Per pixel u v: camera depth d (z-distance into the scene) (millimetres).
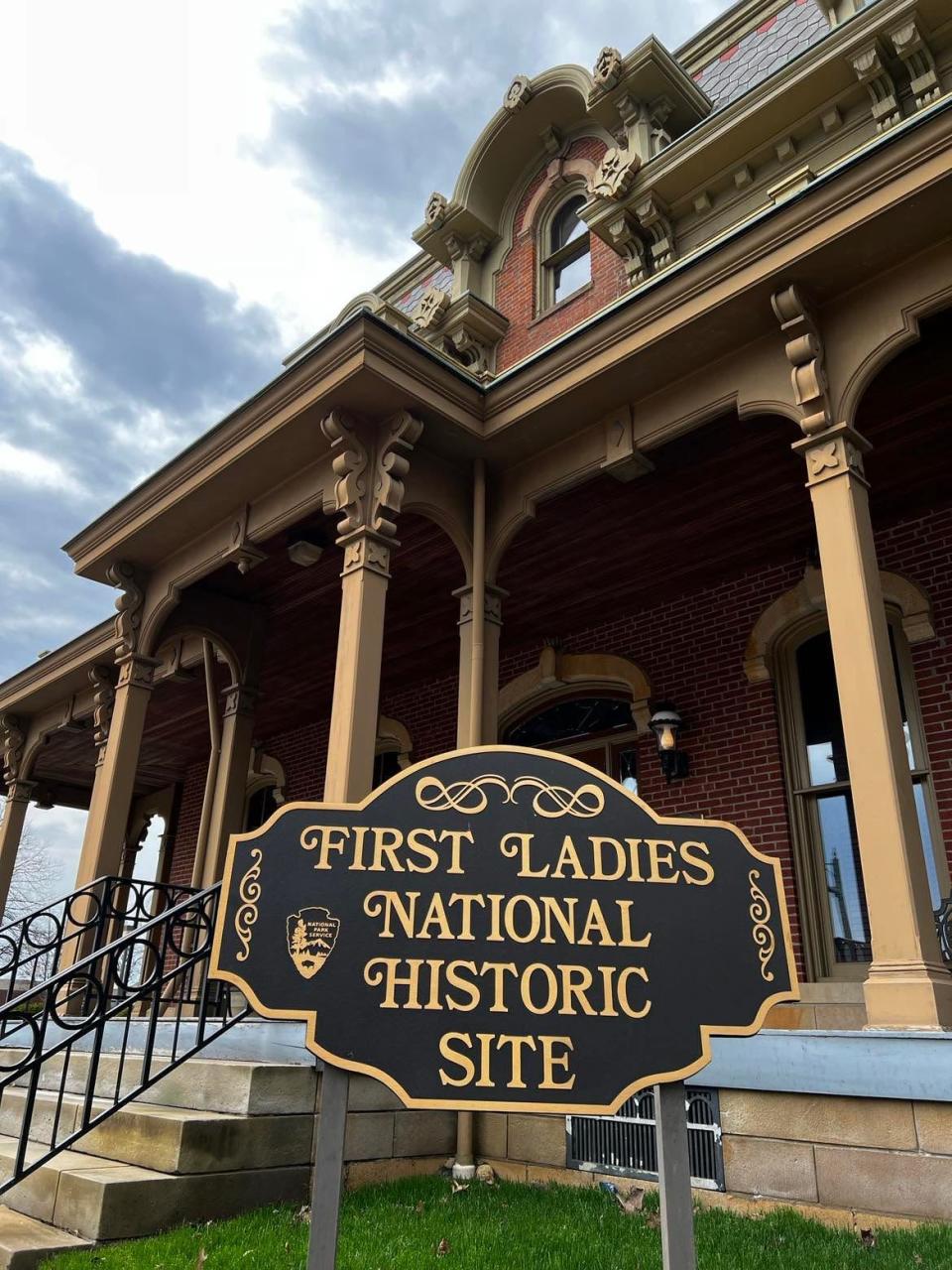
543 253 10266
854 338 4996
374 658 5742
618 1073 2174
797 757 7590
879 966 3961
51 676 11141
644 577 8328
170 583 8141
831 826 7309
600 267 9328
